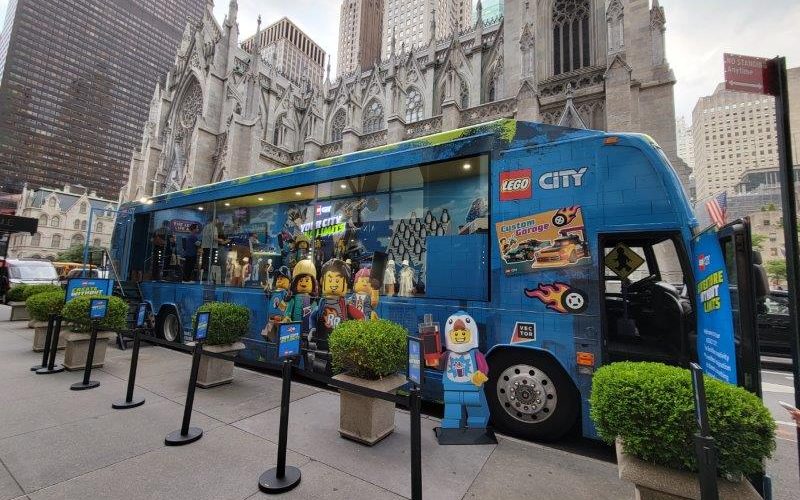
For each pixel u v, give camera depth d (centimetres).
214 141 3738
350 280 639
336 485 352
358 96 4309
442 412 569
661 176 429
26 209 8538
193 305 899
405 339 477
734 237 300
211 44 4247
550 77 2530
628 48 2367
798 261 275
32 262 2050
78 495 330
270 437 451
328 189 696
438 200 575
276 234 768
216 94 3878
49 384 636
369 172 634
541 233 479
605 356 425
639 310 558
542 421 458
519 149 509
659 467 254
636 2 2377
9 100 11988
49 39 12788
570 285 454
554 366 458
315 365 652
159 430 463
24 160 12119
